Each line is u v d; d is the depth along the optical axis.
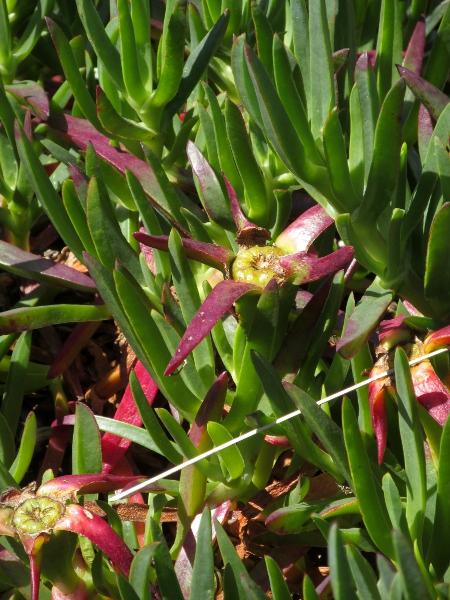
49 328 0.75
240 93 0.62
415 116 0.70
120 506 0.61
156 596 0.55
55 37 0.66
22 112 0.74
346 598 0.46
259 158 0.68
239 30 0.74
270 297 0.55
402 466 0.61
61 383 0.71
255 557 0.63
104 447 0.65
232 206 0.61
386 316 0.70
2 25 0.75
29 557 0.55
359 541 0.56
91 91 0.78
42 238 0.79
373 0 0.77
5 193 0.72
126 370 0.70
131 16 0.68
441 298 0.61
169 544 0.65
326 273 0.56
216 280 0.66
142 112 0.69
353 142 0.60
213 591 0.52
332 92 0.60
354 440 0.53
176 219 0.66
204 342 0.60
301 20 0.63
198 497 0.59
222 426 0.57
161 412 0.56
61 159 0.69
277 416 0.57
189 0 0.73
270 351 0.57
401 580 0.47
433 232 0.58
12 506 0.54
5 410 0.67
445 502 0.54
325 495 0.62
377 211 0.58
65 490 0.55
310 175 0.58
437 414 0.55
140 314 0.56
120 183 0.69
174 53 0.66
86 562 0.58
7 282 0.78
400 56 0.71
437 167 0.59
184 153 0.74
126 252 0.64
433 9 0.84
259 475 0.62
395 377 0.54
